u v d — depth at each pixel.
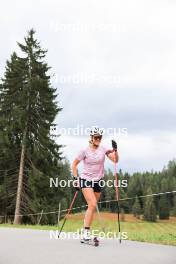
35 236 7.82
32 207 32.88
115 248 6.35
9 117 35.81
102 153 7.14
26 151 34.78
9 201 34.81
